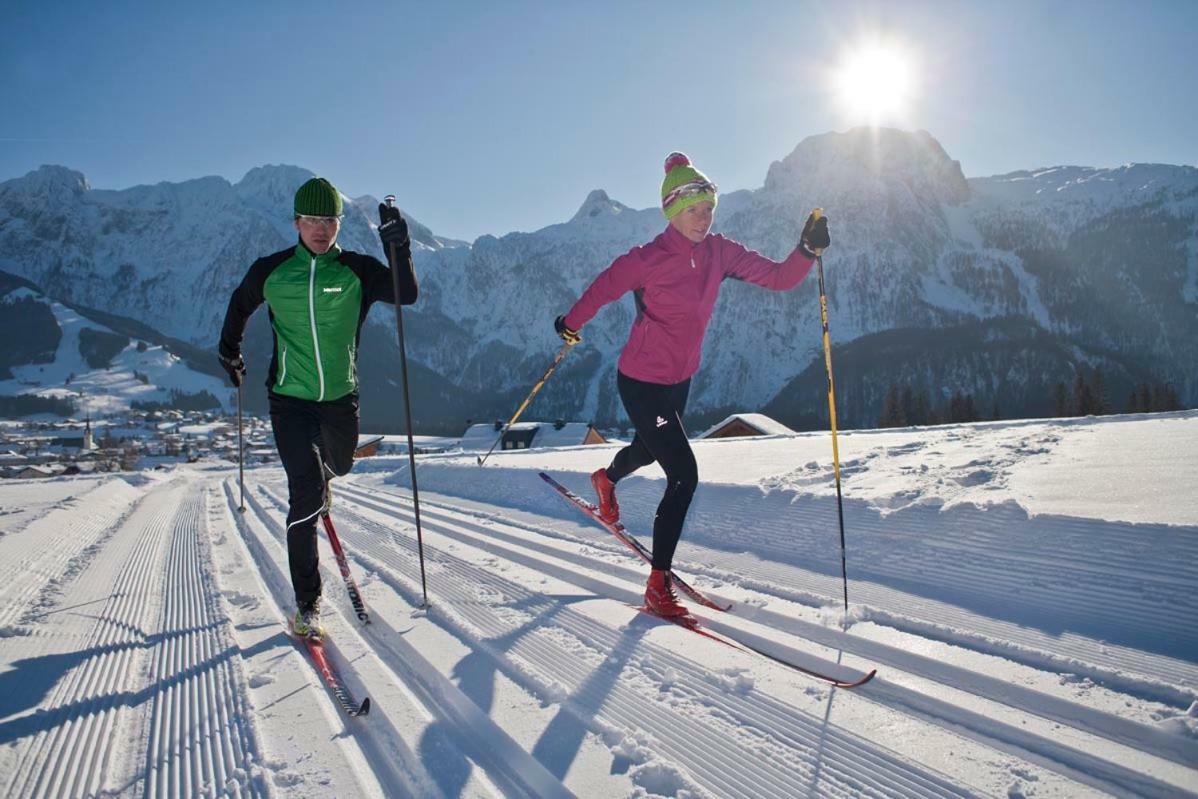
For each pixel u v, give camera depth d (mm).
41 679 2752
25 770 2053
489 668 2695
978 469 4562
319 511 3277
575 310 3740
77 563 5609
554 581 3982
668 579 3260
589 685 2502
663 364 3451
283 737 2207
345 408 3482
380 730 2264
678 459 3379
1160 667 2311
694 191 3254
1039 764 1904
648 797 1821
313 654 2910
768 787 1857
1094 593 2814
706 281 3418
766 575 3818
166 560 5469
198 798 1900
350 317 3332
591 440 51156
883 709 2250
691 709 2297
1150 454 4461
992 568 3232
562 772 1948
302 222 3172
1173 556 2799
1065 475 4086
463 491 9273
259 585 4301
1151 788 1760
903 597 3209
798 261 3340
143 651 3113
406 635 3115
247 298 3328
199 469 46500
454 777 1942
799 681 2465
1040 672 2387
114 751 2174
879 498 4238
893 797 1788
